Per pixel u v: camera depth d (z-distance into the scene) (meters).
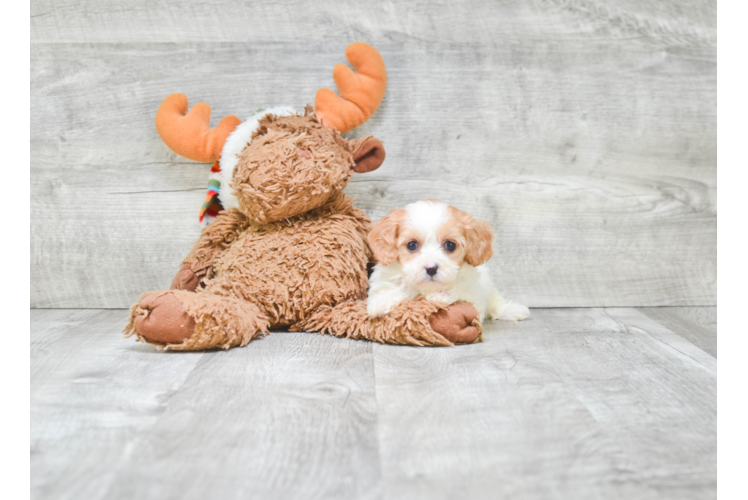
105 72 1.97
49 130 1.99
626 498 0.92
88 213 2.03
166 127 1.86
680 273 2.08
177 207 2.03
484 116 2.01
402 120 2.00
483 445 1.06
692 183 2.06
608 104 2.02
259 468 0.98
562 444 1.07
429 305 1.58
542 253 2.07
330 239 1.71
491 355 1.54
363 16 1.95
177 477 0.96
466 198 2.04
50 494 0.91
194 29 1.95
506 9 1.97
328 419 1.16
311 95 1.99
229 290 1.70
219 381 1.34
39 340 1.67
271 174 1.62
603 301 2.09
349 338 1.68
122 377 1.37
